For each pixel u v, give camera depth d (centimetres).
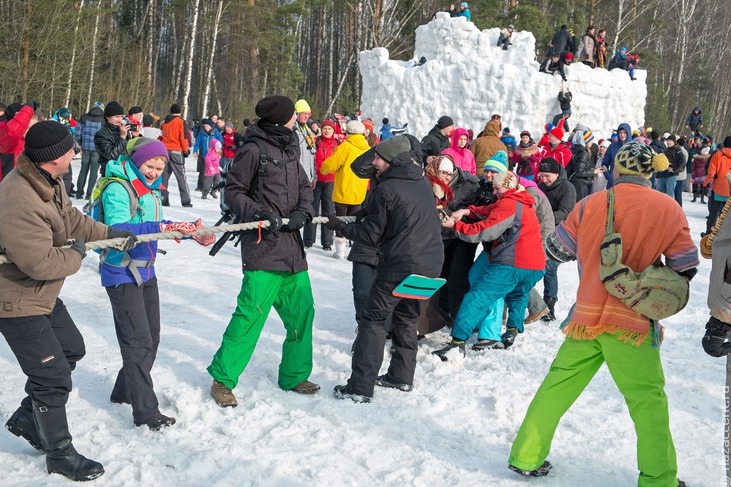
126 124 973
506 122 2059
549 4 4316
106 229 370
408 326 481
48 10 2520
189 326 603
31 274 322
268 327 610
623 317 337
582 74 2105
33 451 376
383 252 461
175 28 4822
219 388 443
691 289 847
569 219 363
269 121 447
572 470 378
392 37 3609
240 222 445
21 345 336
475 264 585
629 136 1345
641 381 341
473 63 2095
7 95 2502
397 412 443
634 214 341
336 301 719
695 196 2117
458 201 586
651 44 4966
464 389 489
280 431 405
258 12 3850
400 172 461
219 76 4534
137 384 400
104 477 351
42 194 324
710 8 5266
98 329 579
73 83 2709
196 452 377
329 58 4966
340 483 352
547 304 677
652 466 343
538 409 358
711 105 5150
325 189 963
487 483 359
